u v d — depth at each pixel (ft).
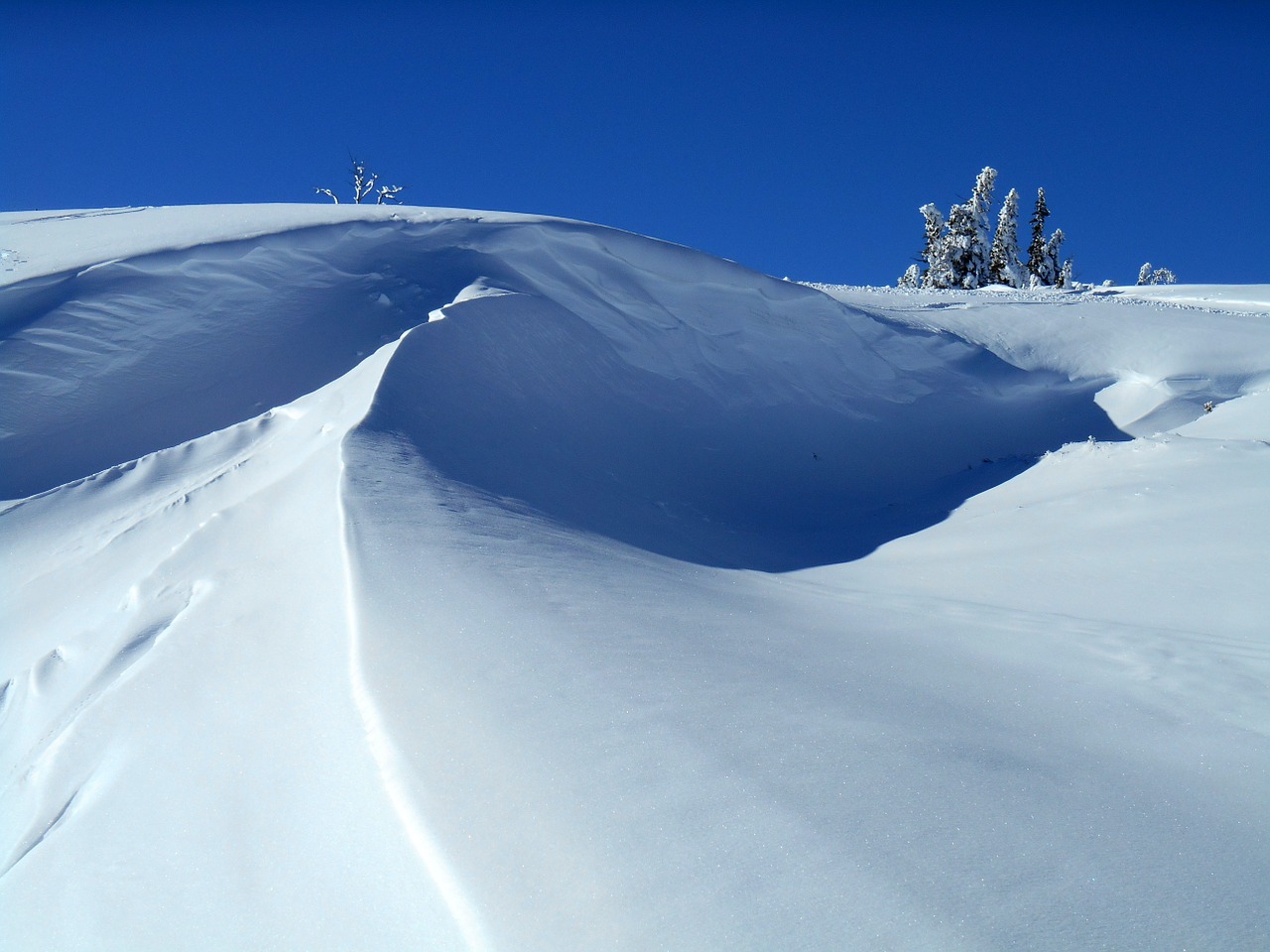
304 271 43.73
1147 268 174.60
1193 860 6.91
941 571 21.84
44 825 10.93
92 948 8.16
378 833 7.66
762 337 52.95
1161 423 50.11
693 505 33.45
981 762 8.64
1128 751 9.75
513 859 6.73
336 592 13.17
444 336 31.86
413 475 19.97
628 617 12.91
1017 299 78.38
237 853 8.58
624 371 43.91
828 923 5.75
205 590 15.85
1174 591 18.15
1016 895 6.13
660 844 6.69
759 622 14.26
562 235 51.52
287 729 10.28
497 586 13.47
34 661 16.48
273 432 26.48
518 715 8.91
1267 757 9.75
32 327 34.78
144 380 34.12
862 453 46.01
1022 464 35.37
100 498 23.84
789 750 8.36
